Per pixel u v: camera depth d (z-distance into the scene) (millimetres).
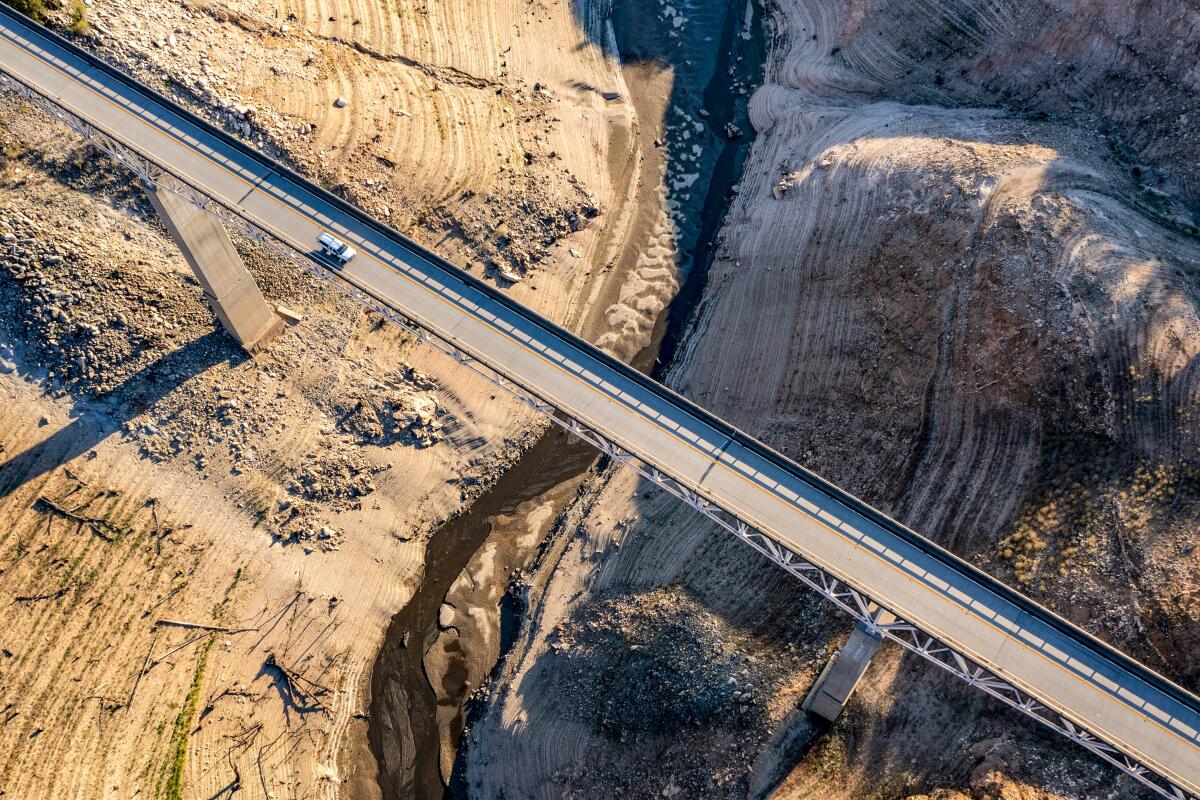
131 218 76875
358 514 73938
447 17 96000
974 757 54312
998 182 71688
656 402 56156
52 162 75312
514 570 73438
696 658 61531
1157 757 45406
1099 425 60938
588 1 104250
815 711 56344
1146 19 79688
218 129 63438
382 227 61469
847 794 54594
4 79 63312
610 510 73188
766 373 78312
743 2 105000
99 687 63188
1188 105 76938
